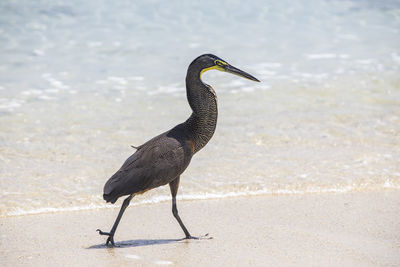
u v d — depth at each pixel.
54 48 22.59
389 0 30.70
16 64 20.66
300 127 15.42
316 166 12.91
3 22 25.36
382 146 14.21
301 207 10.80
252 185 11.89
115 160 13.18
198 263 8.16
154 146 9.00
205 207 10.88
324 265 8.12
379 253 8.59
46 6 27.88
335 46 23.73
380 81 19.52
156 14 27.38
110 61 21.39
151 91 18.48
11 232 9.55
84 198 11.24
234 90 18.78
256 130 15.16
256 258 8.36
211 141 14.43
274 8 29.05
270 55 22.47
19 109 16.48
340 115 16.41
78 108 16.70
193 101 9.52
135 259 8.33
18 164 12.77
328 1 30.56
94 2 28.94
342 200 11.18
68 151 13.62
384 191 11.67
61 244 9.03
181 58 21.81
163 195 11.58
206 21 26.58
